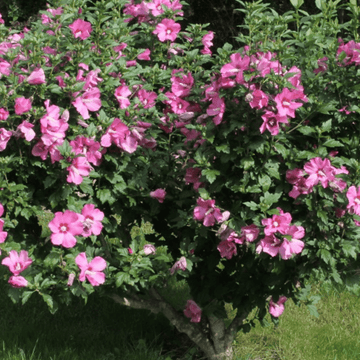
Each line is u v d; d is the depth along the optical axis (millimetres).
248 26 2912
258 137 2457
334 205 2578
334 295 4203
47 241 2822
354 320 3920
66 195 2496
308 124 2688
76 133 2596
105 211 2934
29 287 2488
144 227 5117
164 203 3092
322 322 3922
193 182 2830
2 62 2676
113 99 2881
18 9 8469
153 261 2947
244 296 3082
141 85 3092
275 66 2666
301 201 2570
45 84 2523
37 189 2705
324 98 2686
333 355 3463
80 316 3979
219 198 2812
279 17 2973
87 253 2744
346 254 2559
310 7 7598
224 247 2746
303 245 2482
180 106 3037
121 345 3605
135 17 3637
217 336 3336
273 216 2447
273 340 3658
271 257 2695
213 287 3104
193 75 2998
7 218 2684
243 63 2430
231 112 2533
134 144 2715
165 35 3334
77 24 2723
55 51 2746
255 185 2553
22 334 3598
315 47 3023
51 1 3270
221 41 8555
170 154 3086
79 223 2455
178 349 3629
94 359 3361
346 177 2533
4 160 2418
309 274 2736
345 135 2770
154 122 3102
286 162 2529
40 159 2549
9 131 2385
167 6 3412
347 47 2686
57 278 2619
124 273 2727
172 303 4113
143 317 3975
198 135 2756
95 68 2734
